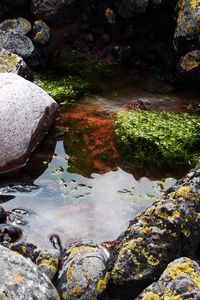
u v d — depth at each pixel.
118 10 3.05
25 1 3.07
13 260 1.47
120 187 2.18
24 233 1.95
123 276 1.56
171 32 3.00
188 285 1.39
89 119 2.57
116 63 3.13
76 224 1.99
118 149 2.38
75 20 3.14
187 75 2.85
